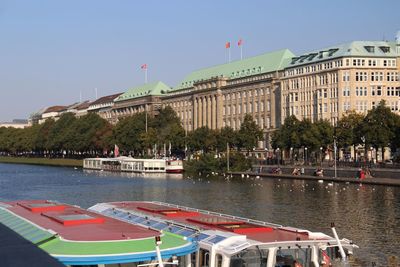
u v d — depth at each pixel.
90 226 22.33
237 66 194.88
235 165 133.00
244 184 100.62
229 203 69.94
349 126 116.69
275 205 66.69
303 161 133.75
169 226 26.05
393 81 139.75
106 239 19.22
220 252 21.28
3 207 30.22
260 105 173.50
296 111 154.75
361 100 138.62
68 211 28.25
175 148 181.25
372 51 140.62
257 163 141.38
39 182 112.88
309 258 22.36
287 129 129.12
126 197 80.00
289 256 22.23
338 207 63.25
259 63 181.12
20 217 26.00
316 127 120.69
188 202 72.12
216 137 152.88
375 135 106.56
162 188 94.44
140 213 31.28
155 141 180.88
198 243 22.39
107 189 94.19
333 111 141.75
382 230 47.84
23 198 79.44
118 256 17.77
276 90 166.25
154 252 18.20
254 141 143.12
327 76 143.62
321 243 22.52
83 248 18.33
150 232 20.67
